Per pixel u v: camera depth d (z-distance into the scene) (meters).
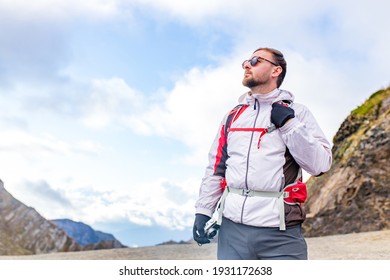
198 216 3.01
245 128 2.80
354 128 23.69
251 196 2.71
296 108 2.85
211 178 2.99
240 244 2.73
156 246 11.96
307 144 2.59
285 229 2.64
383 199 18.83
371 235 11.67
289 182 2.71
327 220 19.56
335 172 22.02
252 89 2.92
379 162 20.39
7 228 31.62
